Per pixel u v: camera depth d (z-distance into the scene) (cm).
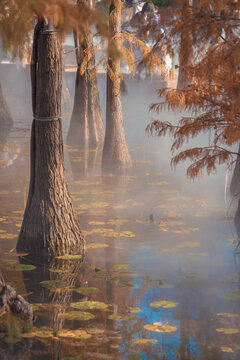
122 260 763
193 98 797
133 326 546
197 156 872
